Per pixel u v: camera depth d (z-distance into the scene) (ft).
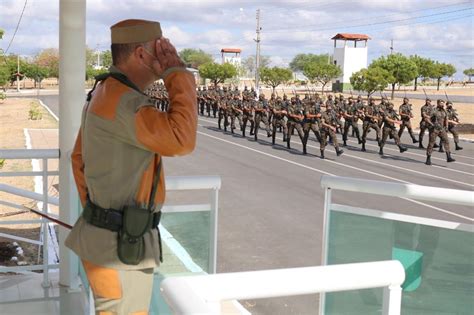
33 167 40.27
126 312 5.38
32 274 12.69
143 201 5.36
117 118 5.14
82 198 5.89
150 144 5.08
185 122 5.09
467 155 57.98
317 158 52.85
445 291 7.68
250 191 35.04
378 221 8.26
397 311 4.36
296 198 33.01
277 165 47.67
